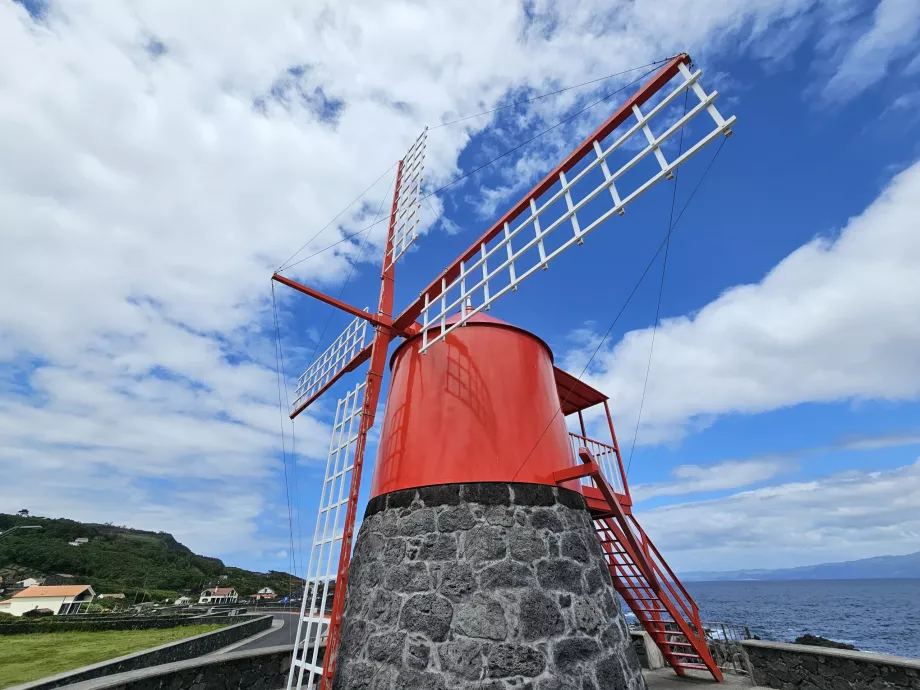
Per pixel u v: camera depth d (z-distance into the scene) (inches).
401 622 227.1
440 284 302.5
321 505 340.2
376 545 266.1
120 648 699.4
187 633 916.0
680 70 194.7
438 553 239.3
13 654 649.0
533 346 322.7
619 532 347.9
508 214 264.1
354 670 232.1
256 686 321.1
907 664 242.5
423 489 263.9
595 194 212.7
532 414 287.0
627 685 224.1
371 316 354.6
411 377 316.8
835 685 278.1
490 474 259.6
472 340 308.2
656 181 189.3
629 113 218.4
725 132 172.9
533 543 239.3
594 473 256.7
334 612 267.1
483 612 216.7
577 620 225.3
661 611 348.2
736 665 349.4
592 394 404.5
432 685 204.4
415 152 425.7
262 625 1051.3
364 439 319.3
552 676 204.5
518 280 232.8
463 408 282.7
